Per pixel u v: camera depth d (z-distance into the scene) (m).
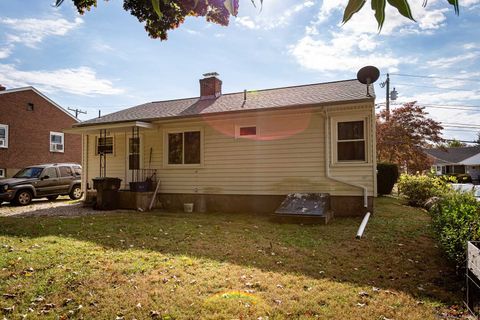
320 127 9.07
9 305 3.34
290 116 9.45
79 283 3.85
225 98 12.30
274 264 4.64
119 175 12.12
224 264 4.60
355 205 8.70
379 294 3.60
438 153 43.53
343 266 4.59
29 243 5.66
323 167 9.03
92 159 12.87
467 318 3.09
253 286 3.80
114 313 3.18
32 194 12.50
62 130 11.71
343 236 6.39
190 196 10.71
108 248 5.39
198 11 4.07
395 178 15.09
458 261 4.04
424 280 4.06
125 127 10.64
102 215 9.20
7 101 18.92
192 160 10.79
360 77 8.46
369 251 5.34
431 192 11.20
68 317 3.13
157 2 1.35
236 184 10.09
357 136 8.68
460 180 31.22
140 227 7.18
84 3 4.38
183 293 3.58
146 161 11.48
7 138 18.81
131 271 4.26
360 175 8.61
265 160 9.73
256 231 6.92
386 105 22.02
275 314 3.13
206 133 10.54
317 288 3.75
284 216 8.02
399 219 8.27
